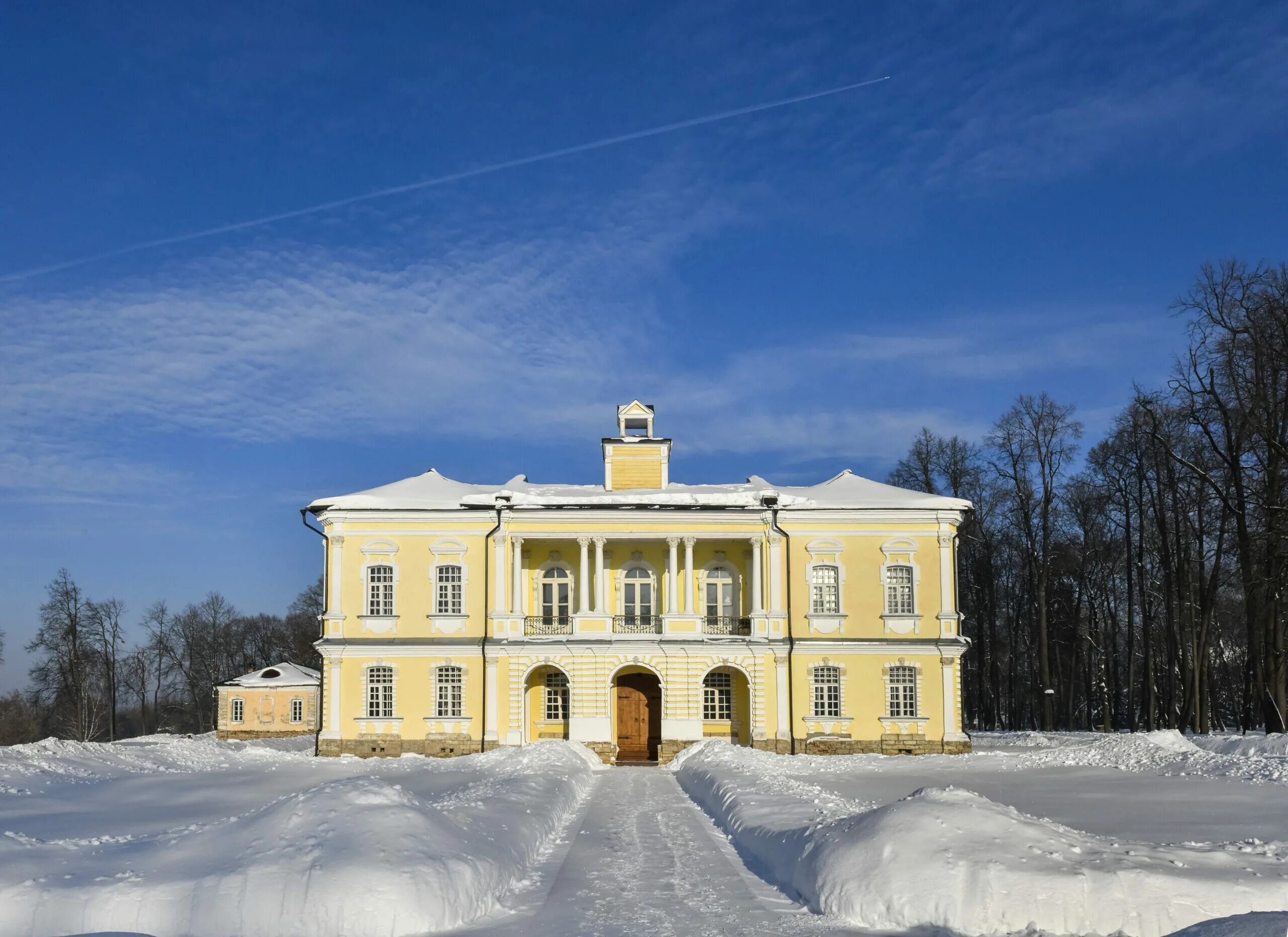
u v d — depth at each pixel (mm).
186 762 39094
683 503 46500
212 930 13078
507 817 19047
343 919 13031
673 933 13109
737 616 47750
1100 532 64375
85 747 37938
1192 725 50875
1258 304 40438
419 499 46656
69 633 74250
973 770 36812
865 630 46250
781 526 46812
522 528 46156
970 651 72312
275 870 13734
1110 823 22156
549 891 15602
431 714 45219
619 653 45281
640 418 51906
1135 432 54312
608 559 47875
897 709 45812
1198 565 54594
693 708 45094
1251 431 41125
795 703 45844
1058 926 13023
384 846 14320
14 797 28453
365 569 46188
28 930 13125
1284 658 40594
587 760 39438
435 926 13211
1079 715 73062
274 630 105625
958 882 13555
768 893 15406
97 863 15242
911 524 46750
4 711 98688
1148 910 12992
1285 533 38594
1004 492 65125
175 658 91250
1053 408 58500
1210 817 23172
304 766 39531
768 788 23844
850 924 13500
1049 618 67250
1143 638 67438
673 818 23703
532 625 46500
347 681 45531
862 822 15609
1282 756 33438
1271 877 13812
